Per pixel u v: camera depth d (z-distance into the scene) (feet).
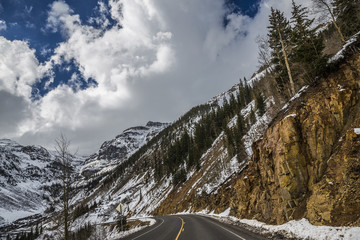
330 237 23.40
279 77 92.22
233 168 128.98
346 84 36.22
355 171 27.43
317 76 44.06
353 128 31.81
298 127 39.78
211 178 148.77
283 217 36.88
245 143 139.23
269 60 89.15
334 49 70.28
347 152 30.04
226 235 33.83
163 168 372.99
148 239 36.78
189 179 212.84
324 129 35.83
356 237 20.95
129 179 570.05
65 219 34.50
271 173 44.34
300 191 35.78
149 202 286.87
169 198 217.77
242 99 310.24
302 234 27.43
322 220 27.43
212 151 224.94
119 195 462.60
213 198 102.53
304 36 59.77
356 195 25.49
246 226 43.55
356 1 64.23
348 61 38.52
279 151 40.42
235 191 73.92
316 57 53.16
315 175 34.35
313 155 36.11
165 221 82.94
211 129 302.45
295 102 46.01
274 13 77.71
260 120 139.44
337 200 27.12
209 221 62.28
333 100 36.55
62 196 35.55
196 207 129.80
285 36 76.74
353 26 66.74
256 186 54.08
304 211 32.37
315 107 39.01
